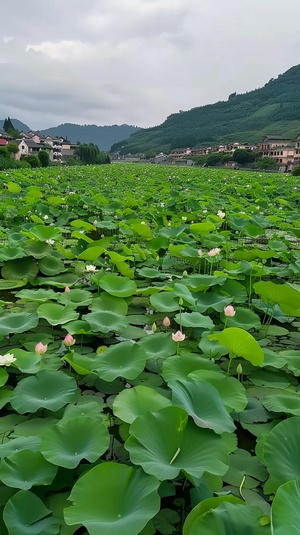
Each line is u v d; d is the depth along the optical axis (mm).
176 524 1773
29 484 1736
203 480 1866
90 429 2033
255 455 2219
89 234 9148
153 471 1660
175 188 17219
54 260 5512
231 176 27688
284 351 3242
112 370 2682
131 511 1546
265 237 8891
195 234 6996
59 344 3432
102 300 3947
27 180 16953
